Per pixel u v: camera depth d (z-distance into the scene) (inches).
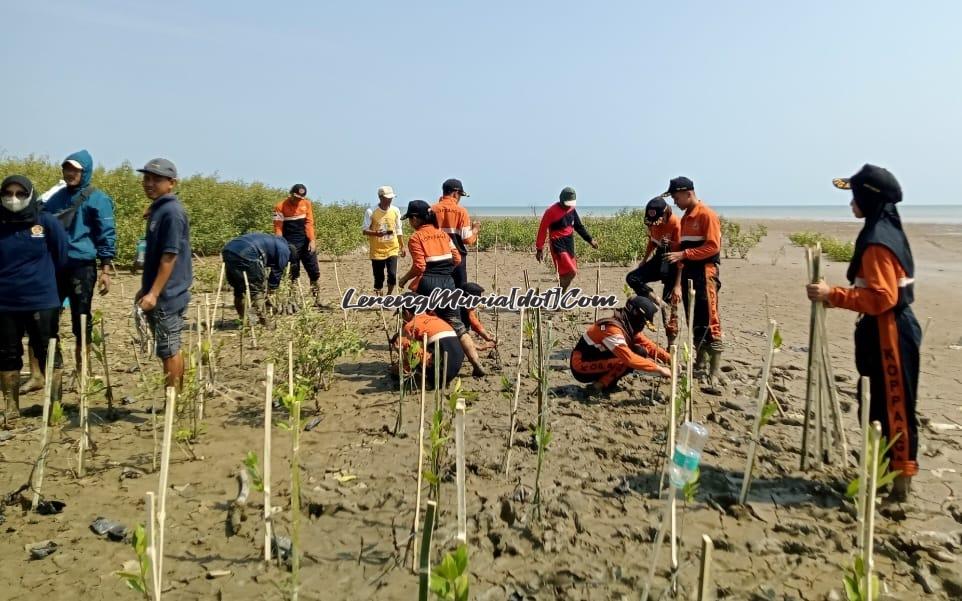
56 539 145.0
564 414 227.3
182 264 210.7
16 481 172.9
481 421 221.0
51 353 160.7
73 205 244.8
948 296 480.7
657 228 298.2
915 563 135.3
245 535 146.7
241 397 244.4
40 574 132.0
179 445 197.5
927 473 179.6
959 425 217.2
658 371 236.4
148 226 208.4
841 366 289.1
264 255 353.1
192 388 200.7
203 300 444.8
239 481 171.2
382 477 176.4
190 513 156.7
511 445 199.3
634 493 168.1
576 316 370.6
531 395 248.4
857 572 95.5
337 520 153.9
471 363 273.7
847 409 231.1
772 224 1984.5
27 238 212.2
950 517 154.4
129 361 291.4
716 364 261.0
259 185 987.9
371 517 155.3
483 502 162.4
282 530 148.9
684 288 289.9
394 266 426.0
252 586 128.5
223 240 743.7
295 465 113.1
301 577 131.6
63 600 123.9
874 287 148.8
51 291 220.2
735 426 215.2
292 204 421.7
